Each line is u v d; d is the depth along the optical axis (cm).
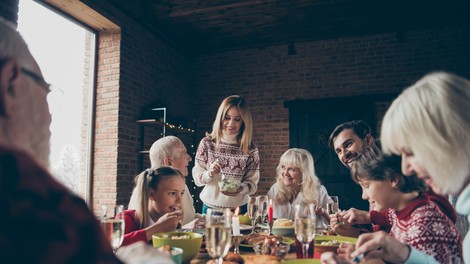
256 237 145
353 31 526
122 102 429
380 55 516
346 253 99
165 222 134
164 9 480
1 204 30
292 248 138
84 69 427
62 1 364
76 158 409
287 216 260
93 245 33
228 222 107
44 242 29
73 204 34
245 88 575
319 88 539
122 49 433
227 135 280
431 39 496
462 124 70
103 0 401
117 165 415
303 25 512
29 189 32
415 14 475
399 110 79
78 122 412
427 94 75
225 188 249
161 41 528
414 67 499
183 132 555
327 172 517
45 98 51
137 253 56
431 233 99
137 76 463
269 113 557
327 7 464
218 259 107
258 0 447
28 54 49
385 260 88
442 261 96
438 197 113
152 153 234
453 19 482
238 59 585
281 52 564
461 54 480
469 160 70
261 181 547
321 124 528
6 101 44
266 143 552
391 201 116
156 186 166
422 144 73
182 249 111
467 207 73
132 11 459
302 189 265
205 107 595
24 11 325
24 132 47
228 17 493
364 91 518
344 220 164
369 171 117
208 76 598
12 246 28
